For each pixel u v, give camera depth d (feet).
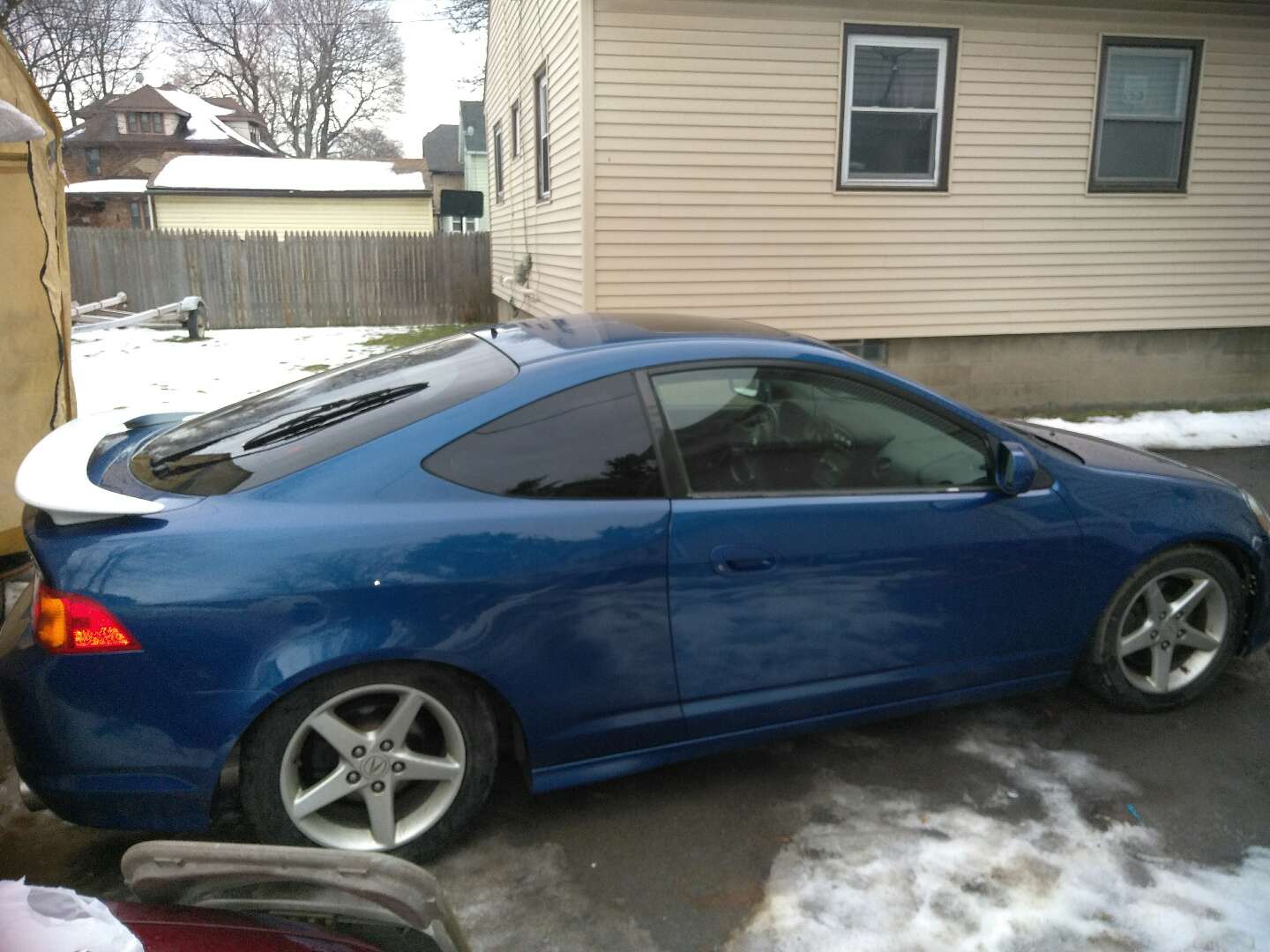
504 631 9.18
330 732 8.96
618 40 26.86
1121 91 30.48
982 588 11.00
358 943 5.60
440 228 122.21
